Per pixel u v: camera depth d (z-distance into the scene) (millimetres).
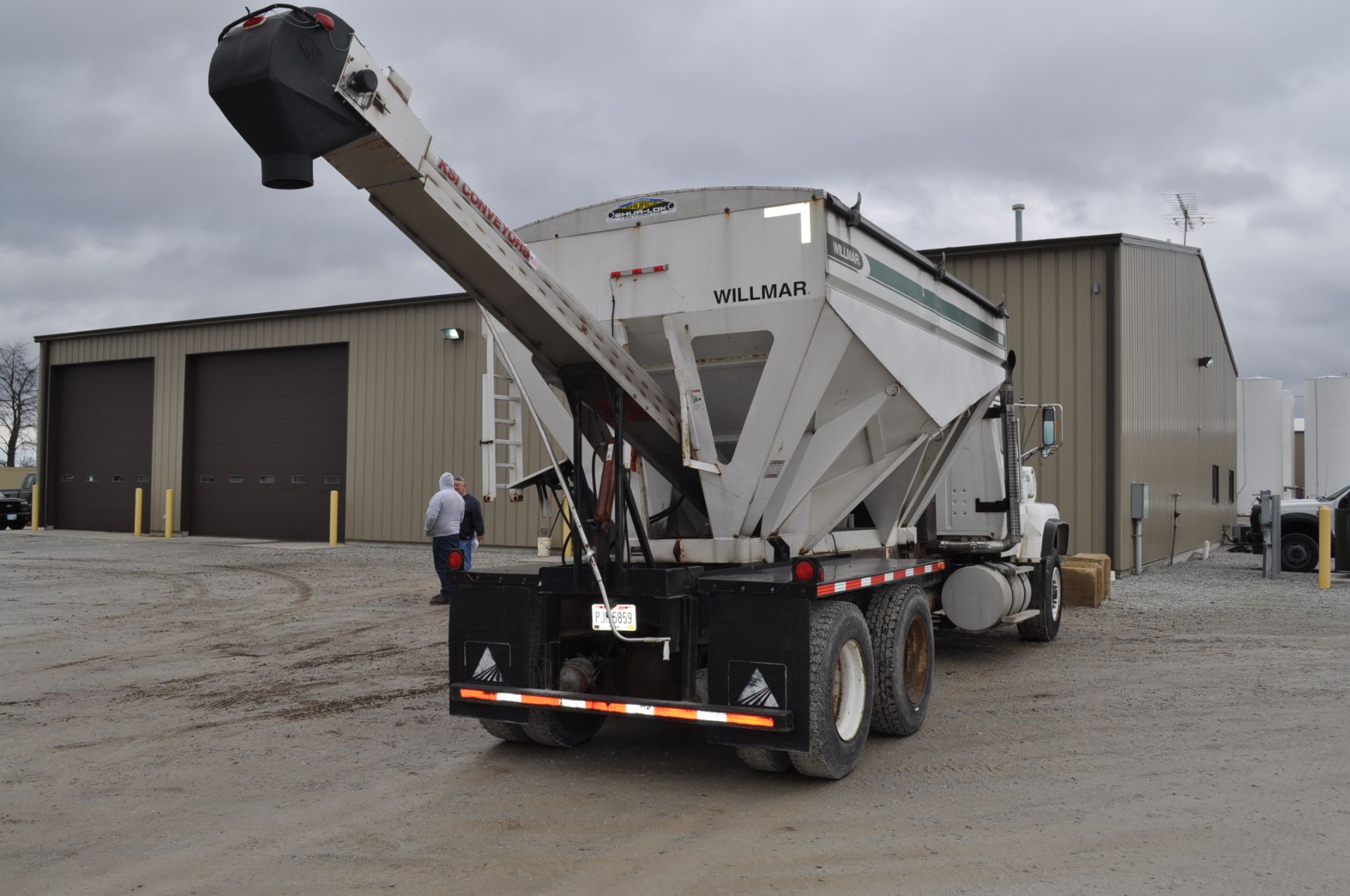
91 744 6480
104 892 4105
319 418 25328
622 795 5430
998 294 17984
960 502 10141
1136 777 5641
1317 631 11086
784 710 5246
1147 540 18578
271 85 4070
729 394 6750
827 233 6148
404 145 4566
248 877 4258
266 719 7160
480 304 5457
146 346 28406
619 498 5781
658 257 6613
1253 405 39562
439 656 9672
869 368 6801
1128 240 17500
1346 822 4852
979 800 5254
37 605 13234
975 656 9781
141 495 27469
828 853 4512
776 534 6730
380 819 5016
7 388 59062
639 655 6051
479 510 13797
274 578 16641
